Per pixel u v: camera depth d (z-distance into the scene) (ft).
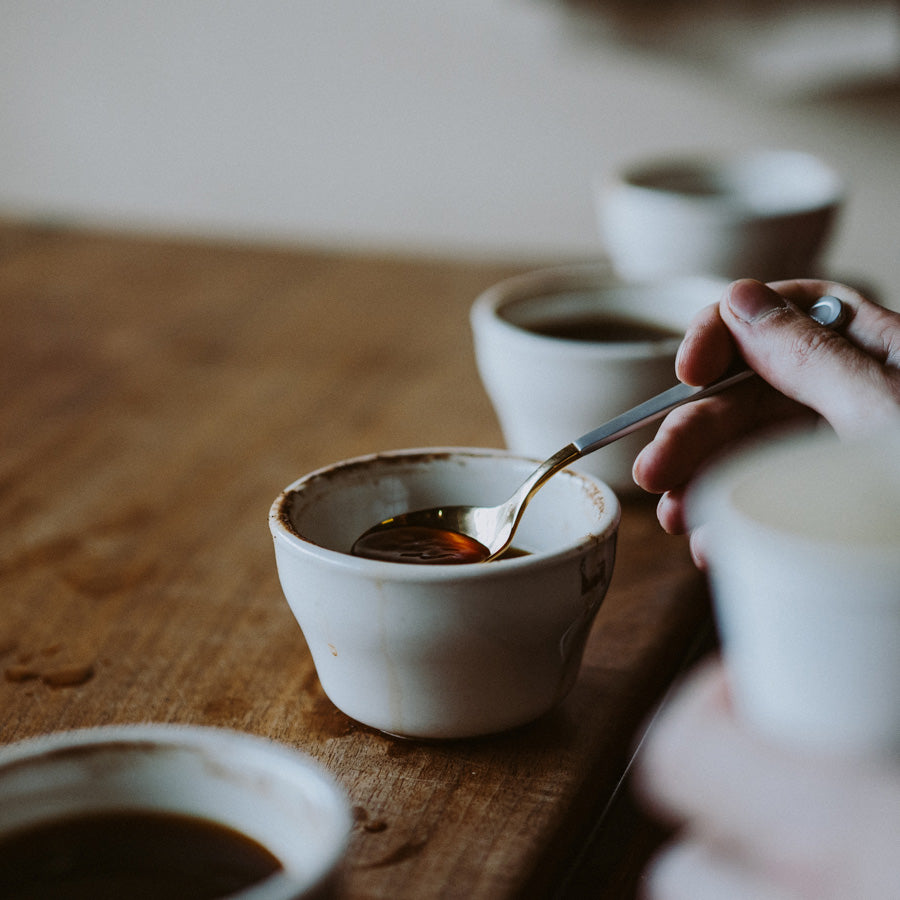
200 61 5.34
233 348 3.09
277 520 1.95
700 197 3.39
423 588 1.85
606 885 1.94
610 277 2.69
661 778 1.51
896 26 4.24
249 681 2.06
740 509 1.38
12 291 3.49
